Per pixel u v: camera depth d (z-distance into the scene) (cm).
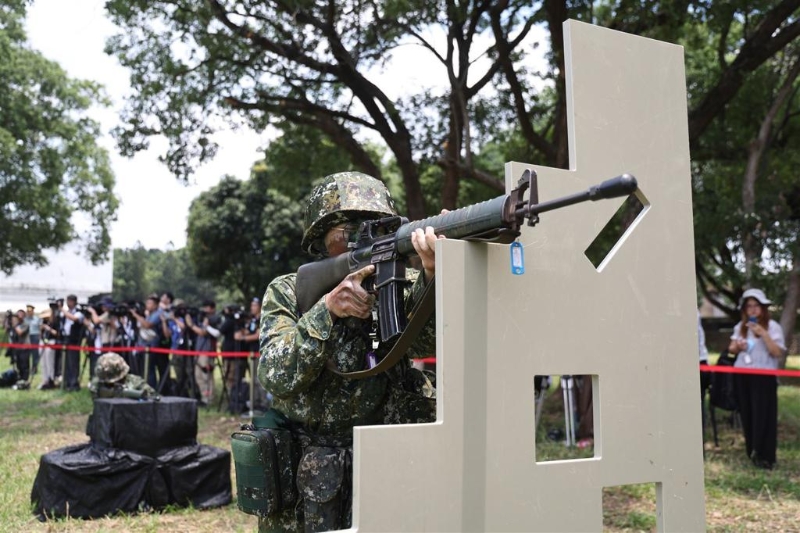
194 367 1191
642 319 240
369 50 1075
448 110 1160
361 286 232
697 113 917
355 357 254
